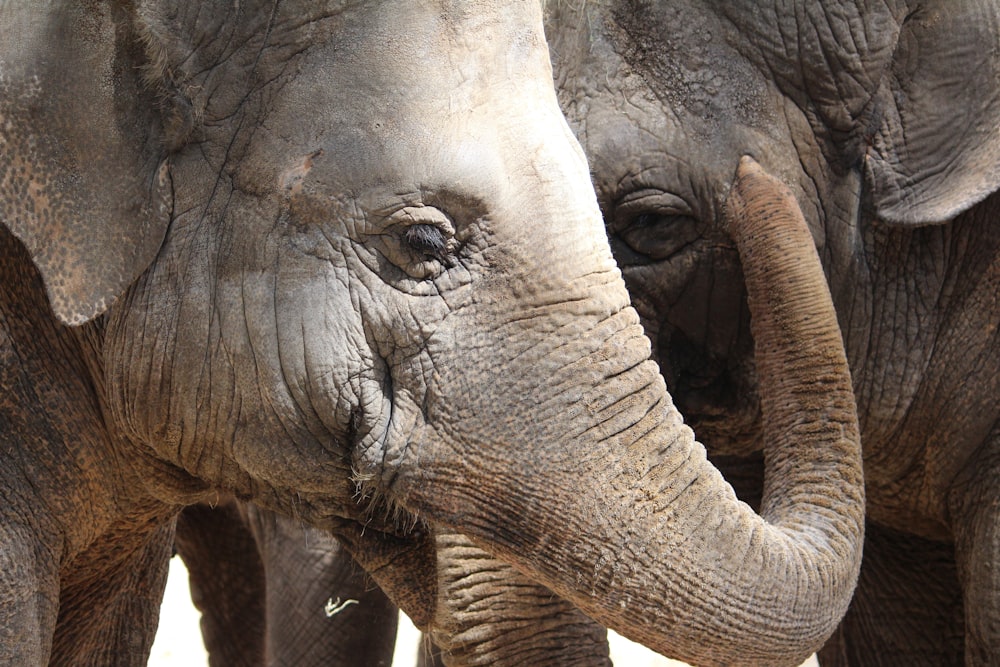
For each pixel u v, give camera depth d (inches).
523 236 226.1
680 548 225.3
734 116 305.3
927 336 317.4
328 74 228.7
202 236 233.3
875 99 309.6
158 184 233.3
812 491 265.0
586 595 226.4
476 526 228.8
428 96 227.0
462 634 291.9
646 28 305.7
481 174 225.6
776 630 231.3
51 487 248.7
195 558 460.1
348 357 229.3
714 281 309.1
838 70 307.4
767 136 306.5
